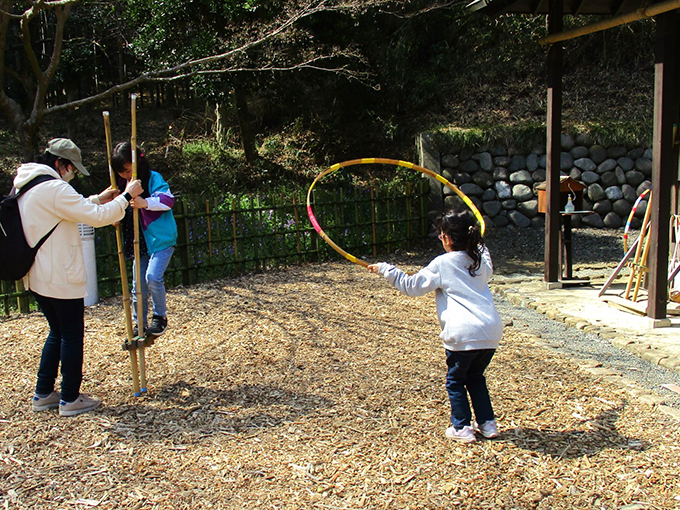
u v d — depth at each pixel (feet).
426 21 39.06
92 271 19.84
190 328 17.12
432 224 31.45
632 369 13.76
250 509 8.45
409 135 37.27
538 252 28.19
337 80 36.47
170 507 8.52
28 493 8.86
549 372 13.43
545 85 37.04
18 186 10.72
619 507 8.40
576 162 32.65
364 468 9.44
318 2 30.83
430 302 19.76
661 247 16.25
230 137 42.75
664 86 15.44
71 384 11.33
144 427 10.94
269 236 25.41
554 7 20.12
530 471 9.31
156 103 51.78
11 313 18.95
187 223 22.67
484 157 32.60
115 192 12.12
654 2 15.80
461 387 10.31
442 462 9.59
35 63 28.40
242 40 29.86
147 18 31.71
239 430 10.78
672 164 15.99
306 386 12.74
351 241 27.73
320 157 39.75
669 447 9.98
